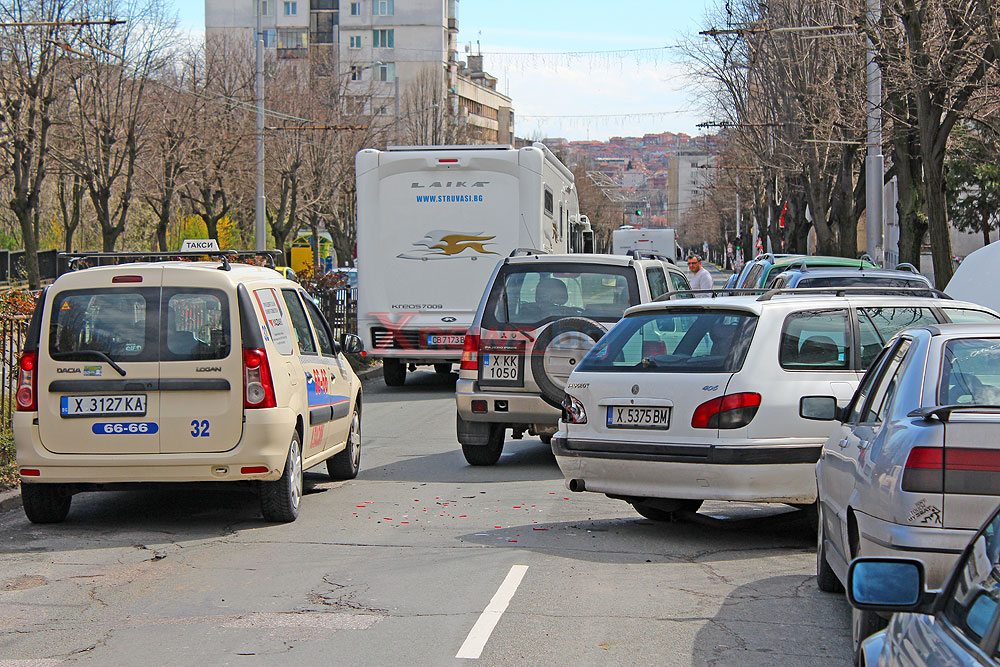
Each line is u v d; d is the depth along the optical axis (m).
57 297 13.36
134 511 14.75
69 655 8.63
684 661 8.32
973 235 77.81
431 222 29.33
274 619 9.55
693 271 32.28
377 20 144.25
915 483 7.47
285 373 13.80
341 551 12.16
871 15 32.62
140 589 10.65
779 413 11.99
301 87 68.19
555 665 8.23
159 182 53.62
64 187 62.62
